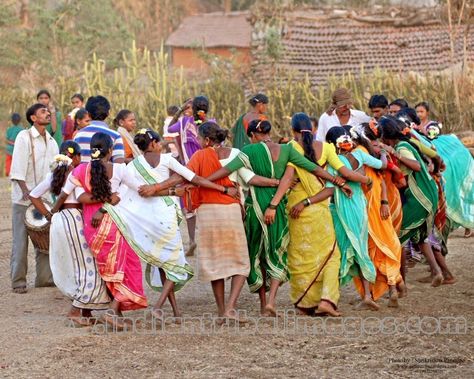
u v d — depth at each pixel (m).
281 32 46.25
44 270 15.62
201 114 17.34
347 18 47.47
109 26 59.47
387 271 12.95
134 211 12.12
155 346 11.14
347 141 12.71
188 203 12.27
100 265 12.01
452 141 15.80
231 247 12.09
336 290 12.51
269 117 36.72
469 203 15.54
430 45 45.06
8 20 56.78
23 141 15.20
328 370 10.03
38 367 10.30
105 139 12.20
